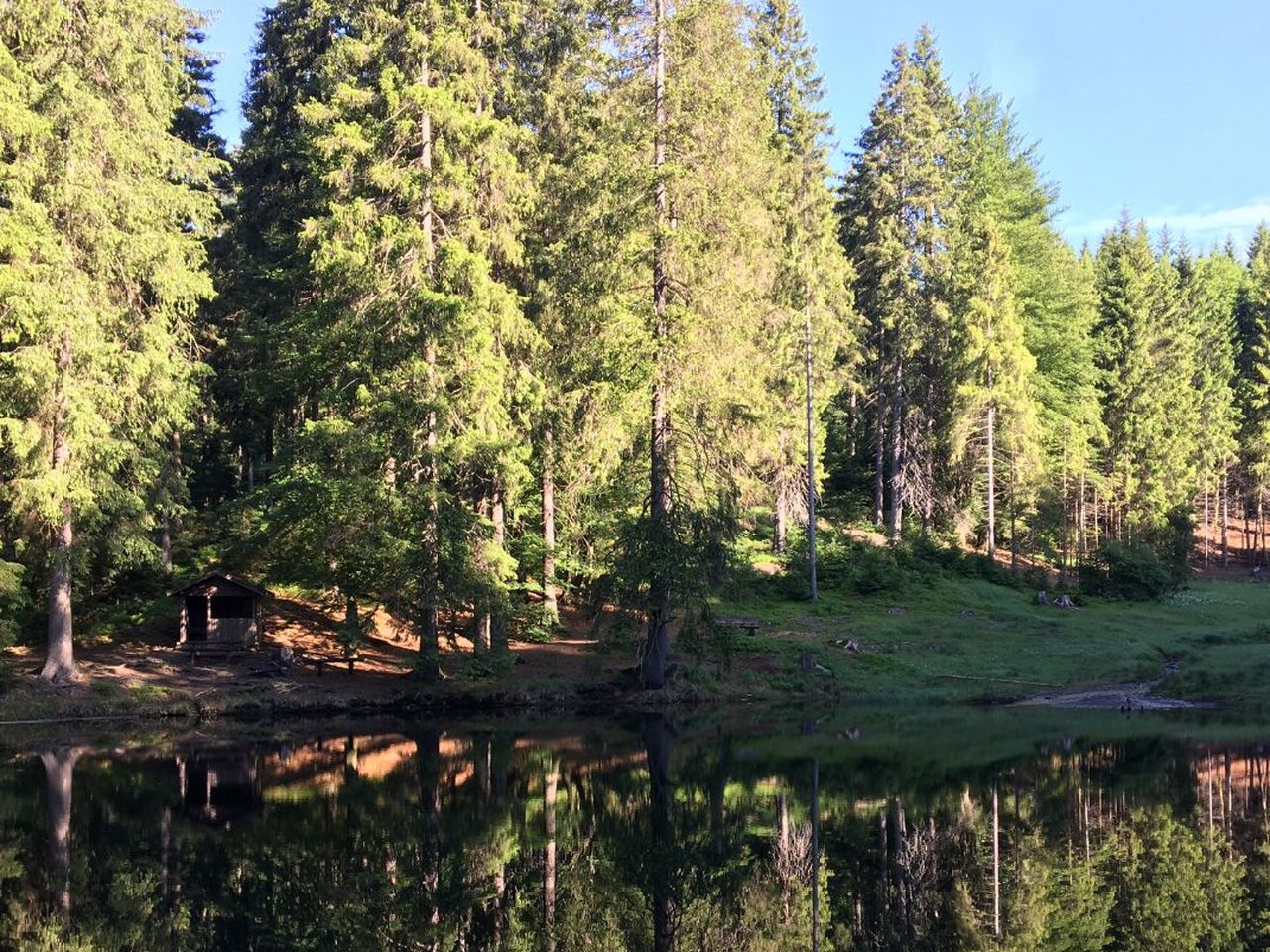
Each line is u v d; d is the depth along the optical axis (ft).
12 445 73.15
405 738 70.18
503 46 94.12
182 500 91.04
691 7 77.46
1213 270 272.92
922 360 159.33
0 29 74.13
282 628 97.19
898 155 155.84
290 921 32.14
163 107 82.02
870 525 159.12
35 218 70.59
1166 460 182.19
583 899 34.65
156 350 78.13
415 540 77.97
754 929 31.86
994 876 37.47
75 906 33.45
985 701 92.17
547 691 86.02
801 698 91.20
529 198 84.28
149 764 59.31
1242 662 96.53
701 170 78.38
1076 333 172.96
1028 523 153.17
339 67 88.84
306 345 87.10
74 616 93.15
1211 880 36.81
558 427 83.87
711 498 80.18
